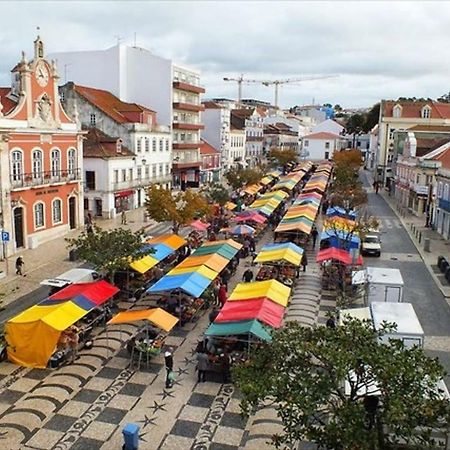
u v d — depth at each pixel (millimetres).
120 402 19000
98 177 54625
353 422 10477
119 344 23797
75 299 23250
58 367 21484
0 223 37062
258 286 25125
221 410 18625
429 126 79250
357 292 30031
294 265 32062
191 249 39438
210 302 28656
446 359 22734
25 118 39625
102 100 63312
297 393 10961
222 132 94562
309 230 40188
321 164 113938
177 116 75062
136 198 61375
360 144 136250
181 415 18266
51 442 16547
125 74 72188
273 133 132875
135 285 29922
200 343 22062
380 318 21203
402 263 38469
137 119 62656
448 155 54344
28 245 40406
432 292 31828
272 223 51531
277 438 11578
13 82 45000
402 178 69312
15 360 21578
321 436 10898
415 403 10586
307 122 172875
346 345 11742
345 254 32656
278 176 85625
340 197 55531
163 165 70250
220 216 50750
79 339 23406
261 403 18672
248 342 20625
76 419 17844
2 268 35031
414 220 56469
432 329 26062
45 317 21156
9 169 37719
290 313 28031
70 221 47406
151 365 21906
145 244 30578
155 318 21875
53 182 43219
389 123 87000
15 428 17219
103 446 16422
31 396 19203
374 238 42062
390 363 10812
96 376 20875
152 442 16672
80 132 47125
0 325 25531
